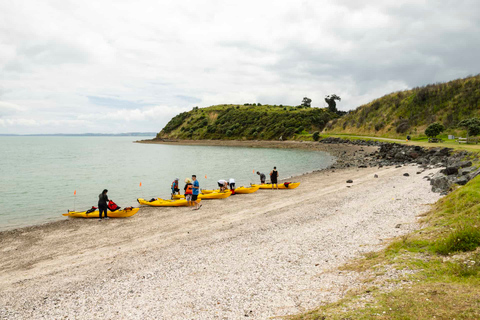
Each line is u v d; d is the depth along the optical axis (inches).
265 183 1113.4
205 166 1852.9
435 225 380.5
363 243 388.5
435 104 2901.1
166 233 564.1
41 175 1497.3
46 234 589.6
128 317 262.4
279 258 374.3
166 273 363.9
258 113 5762.8
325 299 243.0
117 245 509.0
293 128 4581.7
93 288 338.0
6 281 381.1
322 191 895.1
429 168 1075.9
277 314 232.7
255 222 591.2
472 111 2508.6
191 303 276.4
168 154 3024.1
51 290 342.6
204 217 673.6
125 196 989.2
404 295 207.8
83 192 1059.9
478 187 438.9
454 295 194.5
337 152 2561.5
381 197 689.6
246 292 286.5
